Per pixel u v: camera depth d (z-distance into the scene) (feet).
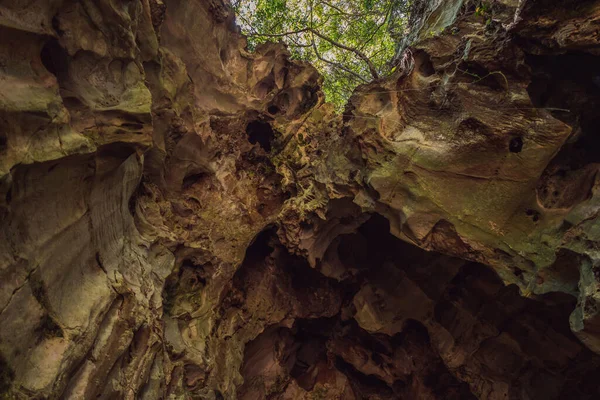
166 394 18.42
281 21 37.93
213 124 27.22
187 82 23.41
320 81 30.60
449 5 22.81
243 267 29.94
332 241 28.22
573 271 15.99
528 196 17.48
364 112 21.07
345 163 23.16
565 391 22.99
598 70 15.16
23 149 9.49
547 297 17.58
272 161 29.07
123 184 16.89
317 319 33.12
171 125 21.83
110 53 14.15
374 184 20.15
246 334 27.99
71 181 12.46
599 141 16.69
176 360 20.47
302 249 26.27
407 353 29.60
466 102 17.85
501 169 17.62
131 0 14.92
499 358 24.73
